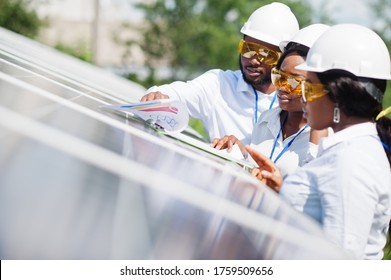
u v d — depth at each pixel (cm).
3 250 184
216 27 1908
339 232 288
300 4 1806
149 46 1948
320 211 309
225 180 303
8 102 303
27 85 364
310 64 313
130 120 386
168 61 1958
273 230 249
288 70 389
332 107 310
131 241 207
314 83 310
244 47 483
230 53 1883
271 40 479
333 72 304
